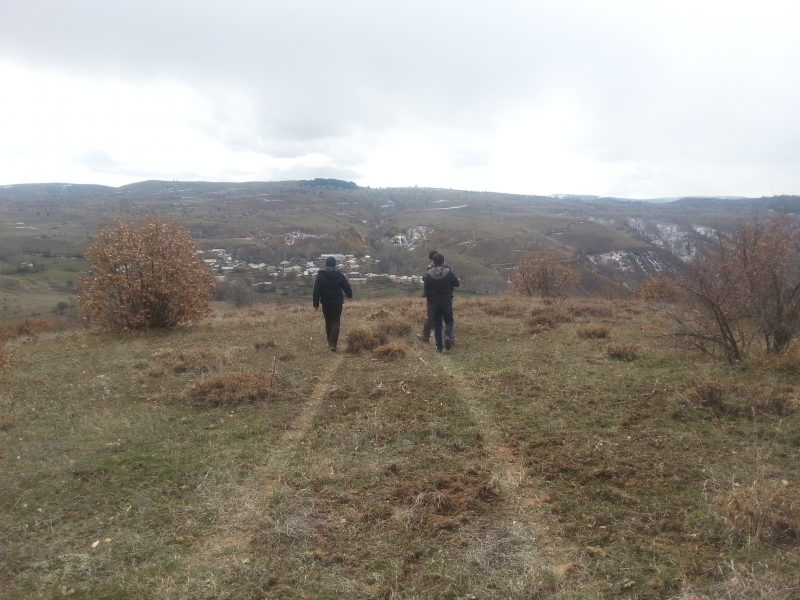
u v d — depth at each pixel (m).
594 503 3.58
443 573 2.90
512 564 2.96
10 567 3.06
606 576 2.82
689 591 2.66
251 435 5.04
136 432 5.14
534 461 4.26
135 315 11.90
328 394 6.25
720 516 3.30
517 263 20.25
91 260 11.87
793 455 4.12
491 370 7.08
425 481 3.98
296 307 16.61
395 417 5.40
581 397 5.74
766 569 2.80
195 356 8.20
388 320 10.71
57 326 16.00
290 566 3.01
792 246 7.50
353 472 4.17
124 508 3.72
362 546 3.18
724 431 4.65
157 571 3.00
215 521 3.53
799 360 6.36
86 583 2.91
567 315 11.66
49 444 4.91
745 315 6.97
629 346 7.56
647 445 4.46
